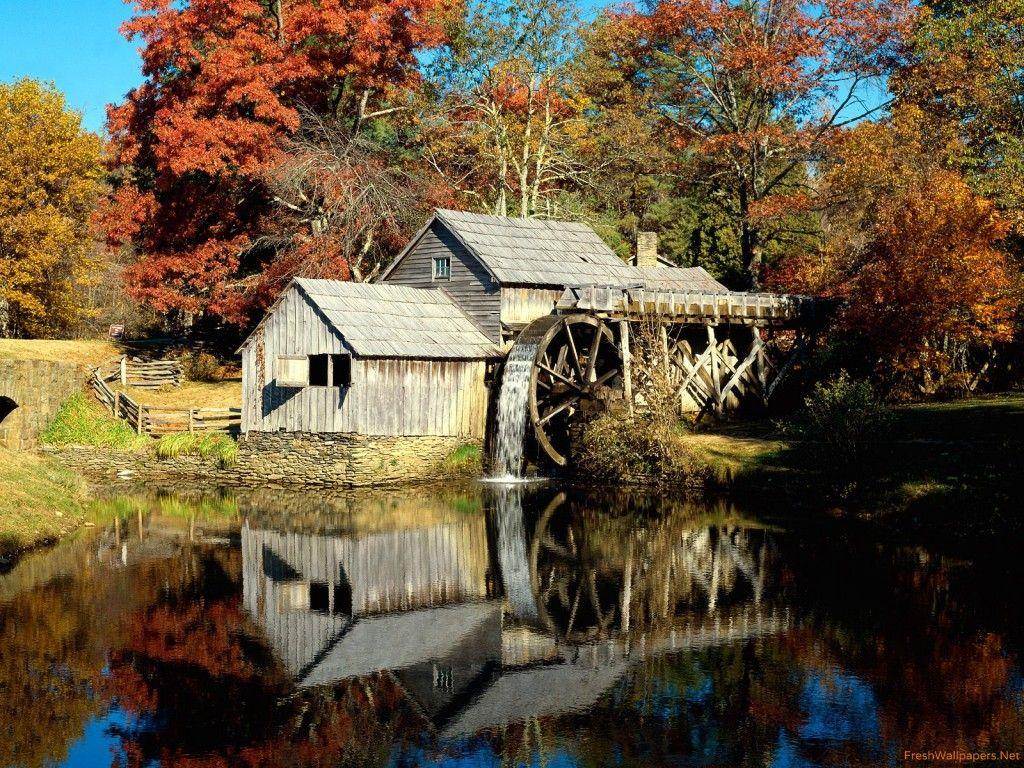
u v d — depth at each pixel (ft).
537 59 152.76
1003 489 68.49
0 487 75.92
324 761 39.01
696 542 70.38
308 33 127.34
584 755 39.34
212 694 44.98
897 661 47.62
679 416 101.09
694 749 39.47
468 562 66.54
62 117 143.54
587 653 49.55
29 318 151.94
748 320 107.76
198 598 58.44
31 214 138.10
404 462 98.27
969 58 126.72
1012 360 104.06
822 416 80.18
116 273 177.99
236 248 129.39
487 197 158.71
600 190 165.58
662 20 150.00
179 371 136.05
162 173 124.88
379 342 96.17
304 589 60.49
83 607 56.49
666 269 125.49
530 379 97.40
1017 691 44.14
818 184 168.04
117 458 107.76
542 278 108.27
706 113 158.40
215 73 121.49
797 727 41.22
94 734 41.01
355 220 126.11
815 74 145.38
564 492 91.76
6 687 45.34
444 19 146.82
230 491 94.73
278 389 101.24
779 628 52.26
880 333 96.63
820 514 77.66
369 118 145.28
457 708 43.50
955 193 95.96
